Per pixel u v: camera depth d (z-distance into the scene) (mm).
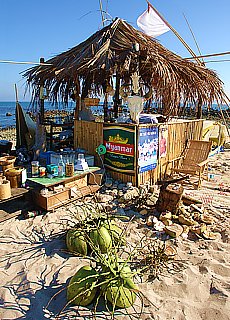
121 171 7027
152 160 7328
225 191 7219
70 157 6887
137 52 6465
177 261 4098
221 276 3803
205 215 5469
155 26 8758
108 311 3164
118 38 7270
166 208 5461
